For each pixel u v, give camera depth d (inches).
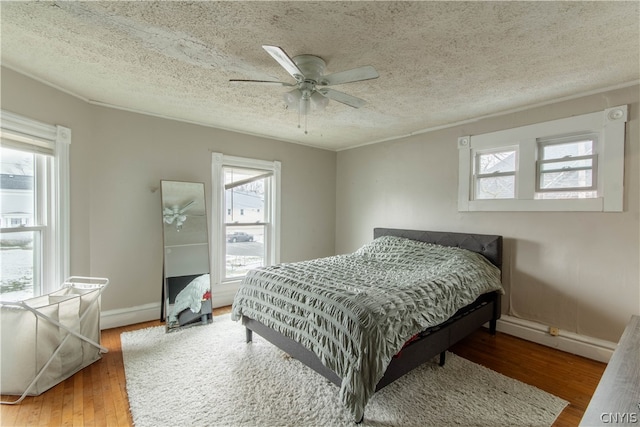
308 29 66.4
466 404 75.8
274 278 98.0
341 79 73.7
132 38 72.1
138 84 99.5
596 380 87.7
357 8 59.0
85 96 110.7
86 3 59.1
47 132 97.8
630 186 95.0
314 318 78.0
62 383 83.1
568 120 106.0
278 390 80.4
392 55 77.3
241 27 66.4
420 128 148.3
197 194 140.4
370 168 178.9
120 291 124.0
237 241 159.6
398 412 72.6
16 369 76.2
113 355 99.5
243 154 158.2
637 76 89.9
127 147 124.1
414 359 79.4
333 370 70.9
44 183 99.3
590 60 80.1
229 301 153.2
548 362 98.3
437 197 145.7
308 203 186.5
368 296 76.9
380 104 114.4
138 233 127.6
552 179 112.2
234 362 95.0
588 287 103.3
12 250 90.6
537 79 92.0
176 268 130.2
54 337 82.0
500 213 124.0
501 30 66.2
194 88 102.3
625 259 96.3
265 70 87.5
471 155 133.2
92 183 116.1
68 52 79.1
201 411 72.1
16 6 60.2
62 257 102.9
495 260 120.4
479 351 106.0
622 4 57.1
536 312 114.6
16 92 88.5
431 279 93.7
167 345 106.9
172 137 135.6
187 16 62.8
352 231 190.1
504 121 122.6
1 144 85.4
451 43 71.6
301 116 131.5
